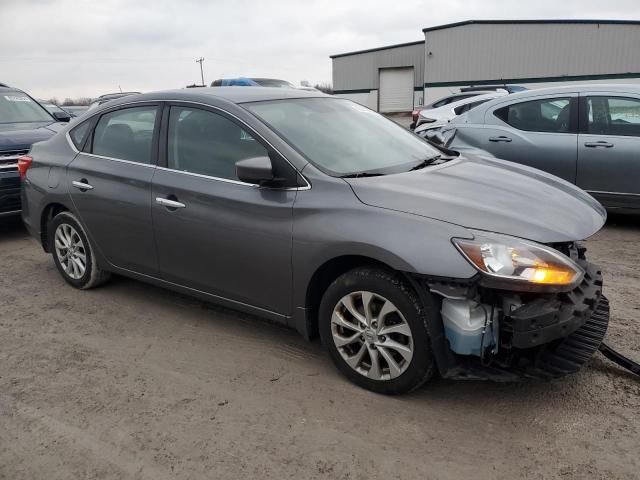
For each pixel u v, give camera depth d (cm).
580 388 314
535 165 644
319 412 301
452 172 353
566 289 268
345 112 414
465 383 324
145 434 287
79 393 327
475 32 3303
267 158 323
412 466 258
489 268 264
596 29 3155
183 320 423
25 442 284
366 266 305
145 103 416
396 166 356
